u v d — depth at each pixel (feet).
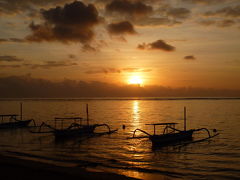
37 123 192.54
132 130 155.22
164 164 74.18
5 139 121.39
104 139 121.19
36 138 124.16
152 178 59.88
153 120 221.66
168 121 212.84
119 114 295.48
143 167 70.13
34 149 96.99
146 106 508.94
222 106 478.18
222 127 168.35
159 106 504.02
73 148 99.19
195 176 62.59
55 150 95.09
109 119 231.30
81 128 127.85
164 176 61.87
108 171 64.59
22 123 166.91
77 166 68.80
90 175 54.60
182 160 79.66
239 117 245.65
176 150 96.17
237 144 108.47
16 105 547.08
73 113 307.37
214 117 247.29
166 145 106.22
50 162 73.97
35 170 57.26
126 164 73.26
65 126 173.78
